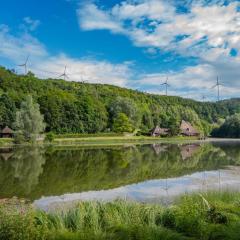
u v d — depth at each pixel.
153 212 13.87
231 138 143.12
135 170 35.56
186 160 45.62
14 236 10.01
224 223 12.98
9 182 27.73
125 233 11.50
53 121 120.75
